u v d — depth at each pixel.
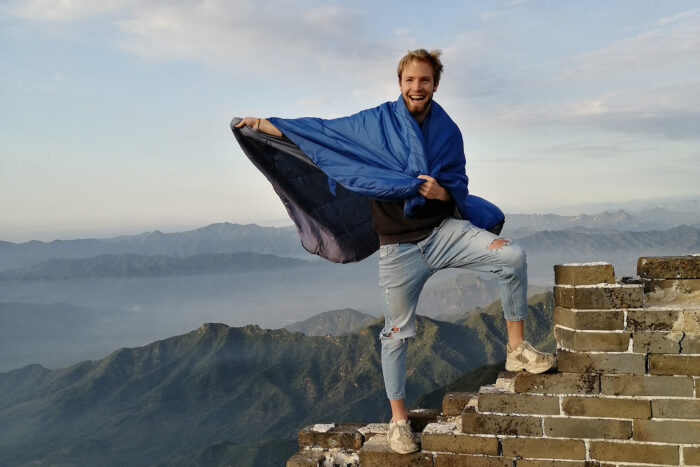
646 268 3.08
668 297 3.04
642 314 2.73
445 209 3.04
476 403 3.25
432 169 2.84
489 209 3.29
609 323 2.77
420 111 2.95
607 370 2.79
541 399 2.91
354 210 3.63
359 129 2.99
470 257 3.00
